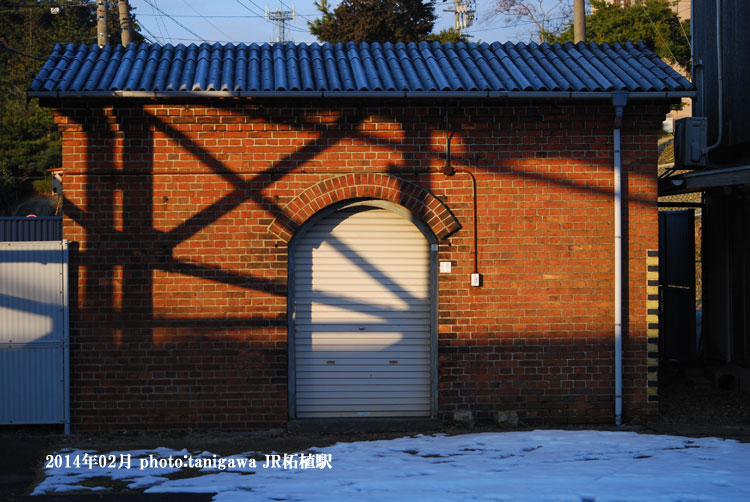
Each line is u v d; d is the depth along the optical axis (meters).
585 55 11.06
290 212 9.99
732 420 10.45
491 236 10.13
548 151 10.15
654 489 6.67
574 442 8.93
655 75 10.29
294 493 6.80
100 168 9.86
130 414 9.84
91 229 9.88
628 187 10.20
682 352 13.83
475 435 9.45
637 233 10.21
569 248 10.16
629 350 10.19
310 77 10.00
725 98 12.86
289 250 10.09
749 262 12.05
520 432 9.59
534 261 10.14
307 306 10.20
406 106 10.02
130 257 9.90
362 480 7.22
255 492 6.89
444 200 10.12
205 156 9.95
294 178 10.02
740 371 12.20
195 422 9.91
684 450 8.49
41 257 9.79
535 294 10.14
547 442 8.95
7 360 9.73
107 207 9.89
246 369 9.97
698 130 11.59
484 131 10.12
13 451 8.85
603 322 10.16
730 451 8.42
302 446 9.15
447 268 10.11
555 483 6.94
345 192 10.02
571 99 9.92
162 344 9.91
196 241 9.95
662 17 38.28
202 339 9.94
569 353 10.13
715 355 13.17
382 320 10.25
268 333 9.99
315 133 10.02
